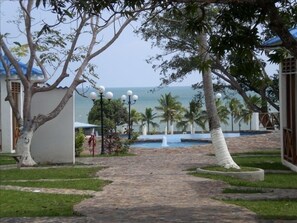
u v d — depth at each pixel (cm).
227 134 3625
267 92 2797
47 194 1149
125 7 691
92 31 1870
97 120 3775
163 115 4622
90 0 641
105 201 1058
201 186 1254
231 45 761
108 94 2703
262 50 832
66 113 1919
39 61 1836
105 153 2353
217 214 909
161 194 1141
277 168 1697
